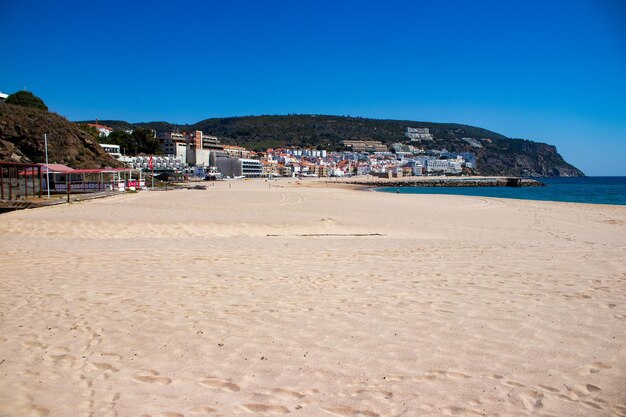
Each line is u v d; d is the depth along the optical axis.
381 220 26.17
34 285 8.86
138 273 10.05
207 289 8.59
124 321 6.65
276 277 9.66
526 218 29.83
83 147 74.25
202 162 171.50
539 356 5.36
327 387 4.64
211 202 37.56
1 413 4.13
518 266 10.87
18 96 96.88
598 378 4.80
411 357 5.36
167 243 15.05
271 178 181.12
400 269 10.53
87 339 5.95
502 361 5.23
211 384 4.72
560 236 19.91
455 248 14.17
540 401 4.34
